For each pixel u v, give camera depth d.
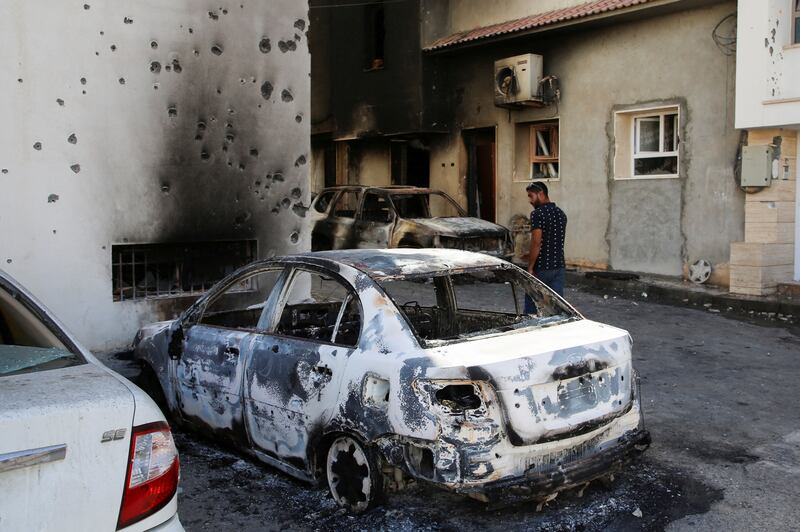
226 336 4.97
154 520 2.57
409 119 16.11
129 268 8.30
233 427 4.84
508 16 15.02
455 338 4.13
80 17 7.55
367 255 4.83
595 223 13.66
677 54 12.33
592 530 4.03
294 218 9.29
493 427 3.68
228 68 8.60
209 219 8.59
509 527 4.02
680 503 4.41
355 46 17.42
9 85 7.18
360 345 4.12
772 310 10.40
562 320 4.68
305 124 9.30
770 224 11.05
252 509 4.29
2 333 3.20
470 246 12.59
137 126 8.00
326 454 4.33
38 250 7.45
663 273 12.68
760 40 10.55
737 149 11.62
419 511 4.18
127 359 7.53
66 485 2.37
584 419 3.97
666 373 7.49
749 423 5.95
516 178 15.13
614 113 13.26
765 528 4.10
